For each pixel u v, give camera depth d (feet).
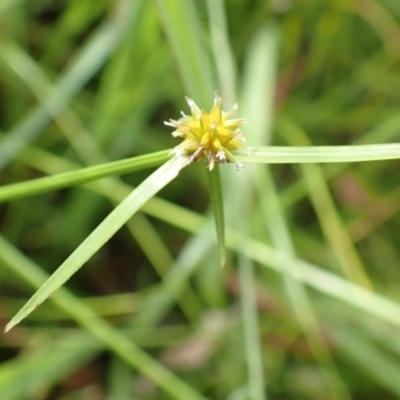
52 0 0.97
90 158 0.86
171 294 0.81
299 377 0.89
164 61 0.87
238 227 0.77
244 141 0.49
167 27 0.68
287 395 0.89
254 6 1.01
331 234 0.88
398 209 0.99
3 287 0.89
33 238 0.92
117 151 0.88
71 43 0.97
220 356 0.87
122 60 0.83
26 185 0.57
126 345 0.75
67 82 0.84
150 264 0.96
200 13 0.91
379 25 1.01
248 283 0.75
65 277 0.48
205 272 0.87
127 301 0.88
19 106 0.92
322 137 1.05
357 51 1.07
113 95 0.84
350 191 0.99
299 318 0.80
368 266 0.99
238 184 0.78
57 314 0.86
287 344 0.88
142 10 0.79
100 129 0.86
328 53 1.05
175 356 0.87
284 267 0.79
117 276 0.96
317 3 1.00
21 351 0.86
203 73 0.70
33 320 0.87
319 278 0.79
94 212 0.91
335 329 0.85
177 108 0.98
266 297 0.88
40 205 0.93
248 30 1.00
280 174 1.02
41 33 0.97
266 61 0.92
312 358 0.89
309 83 1.05
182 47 0.69
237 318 0.87
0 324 0.85
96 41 0.86
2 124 0.95
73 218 0.90
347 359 0.89
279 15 0.99
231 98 0.78
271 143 0.99
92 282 0.95
